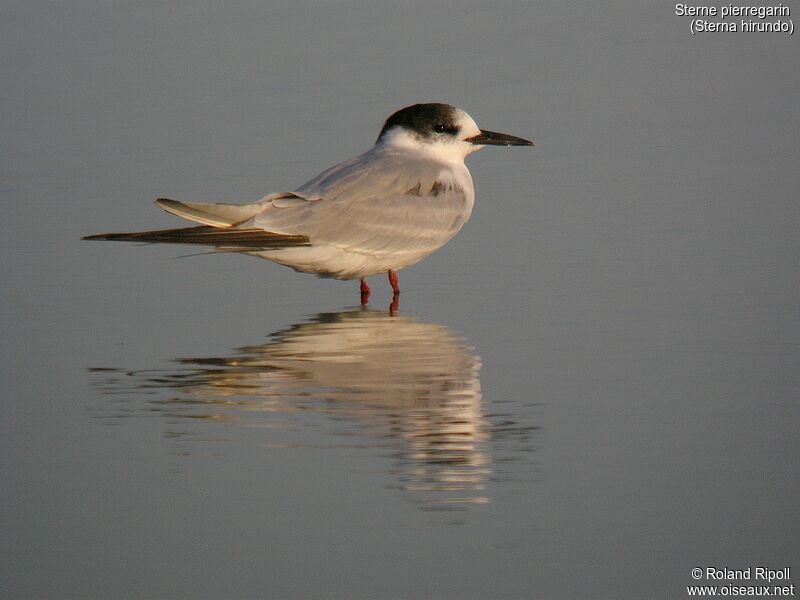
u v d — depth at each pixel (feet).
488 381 37.14
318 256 45.42
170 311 44.73
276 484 30.68
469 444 32.65
